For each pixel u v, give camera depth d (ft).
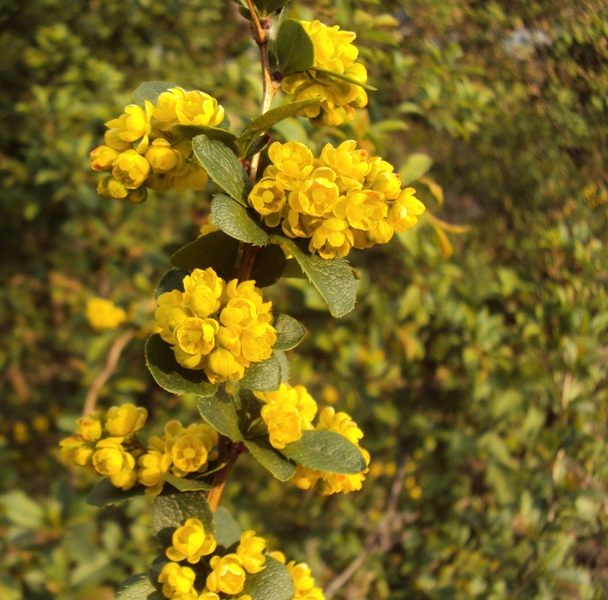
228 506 1.32
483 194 1.14
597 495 0.83
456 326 1.04
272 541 1.29
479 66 1.03
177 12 1.32
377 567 1.19
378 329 1.08
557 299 0.95
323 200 0.34
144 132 0.37
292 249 0.35
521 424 1.01
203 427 0.45
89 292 1.65
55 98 1.35
